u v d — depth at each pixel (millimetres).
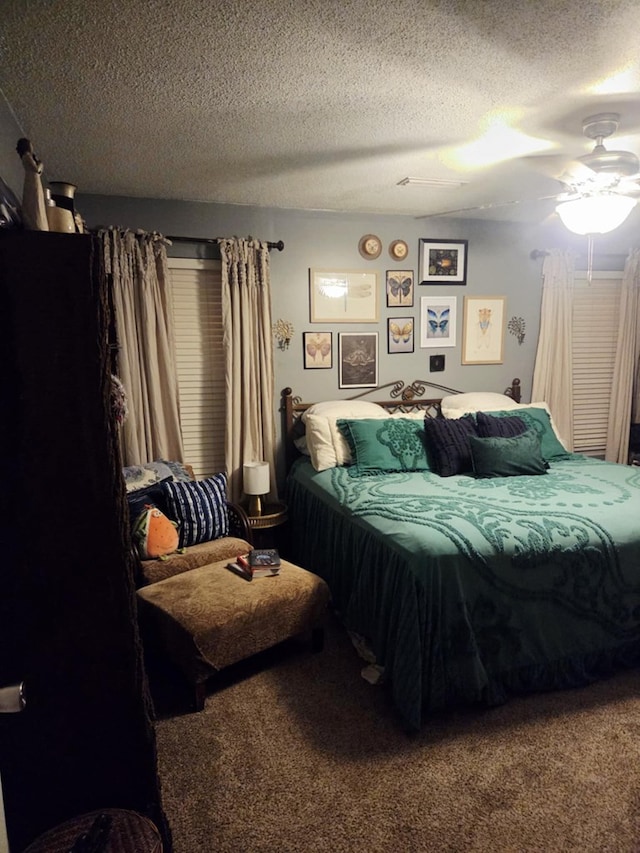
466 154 2643
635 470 3217
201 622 2145
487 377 4340
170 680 2404
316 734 2014
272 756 1903
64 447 1245
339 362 3957
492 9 1490
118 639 1327
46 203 1677
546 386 4395
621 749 1904
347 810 1666
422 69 1817
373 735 2002
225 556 2830
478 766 1835
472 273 4172
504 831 1579
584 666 2279
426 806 1674
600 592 2223
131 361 3316
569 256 4281
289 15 1501
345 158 2691
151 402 3410
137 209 3363
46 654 1293
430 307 4113
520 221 4207
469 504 2516
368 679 2334
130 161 2695
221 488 3055
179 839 1571
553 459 3559
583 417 4605
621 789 1724
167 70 1794
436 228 4039
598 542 2215
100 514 1278
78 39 1601
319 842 1559
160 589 2406
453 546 2080
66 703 1325
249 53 1698
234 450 3639
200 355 3678
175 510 2832
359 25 1555
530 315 4359
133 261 3301
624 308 4430
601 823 1599
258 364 3664
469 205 3645
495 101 2061
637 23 1562
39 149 2500
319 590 2541
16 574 1254
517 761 1854
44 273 1201
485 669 2107
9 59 1700
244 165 2779
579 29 1591
